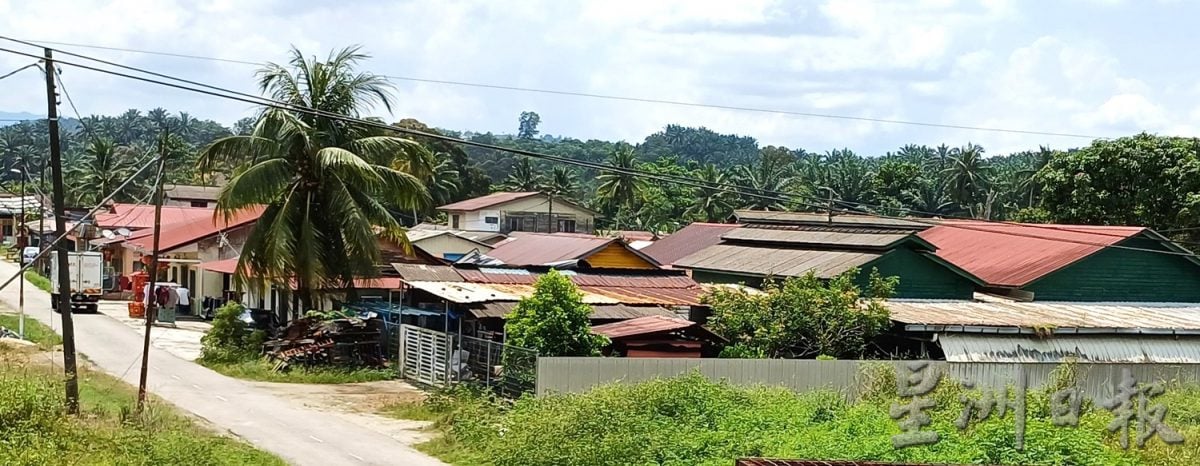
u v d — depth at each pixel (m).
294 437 22.00
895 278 29.34
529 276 33.72
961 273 33.69
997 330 27.20
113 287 52.81
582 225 80.56
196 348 35.38
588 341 25.03
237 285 33.81
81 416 21.89
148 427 20.73
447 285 30.78
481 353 26.97
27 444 18.50
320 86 34.16
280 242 32.81
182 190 78.50
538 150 181.25
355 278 34.06
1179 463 18.89
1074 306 31.75
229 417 23.98
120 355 33.00
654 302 30.36
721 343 26.98
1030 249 37.00
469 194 94.75
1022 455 18.33
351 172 33.56
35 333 35.72
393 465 19.67
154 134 171.88
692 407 21.14
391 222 34.88
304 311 34.50
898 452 18.20
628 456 18.62
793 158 128.38
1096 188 48.72
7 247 76.19
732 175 97.12
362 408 25.75
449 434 21.55
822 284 29.44
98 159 85.38
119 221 58.69
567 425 19.70
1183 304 35.09
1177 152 46.97
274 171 32.53
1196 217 44.84
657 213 90.25
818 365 24.50
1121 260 35.75
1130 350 28.05
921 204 83.06
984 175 86.44
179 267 49.69
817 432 19.33
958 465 16.28
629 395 21.33
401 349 31.14
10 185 106.88
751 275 34.66
